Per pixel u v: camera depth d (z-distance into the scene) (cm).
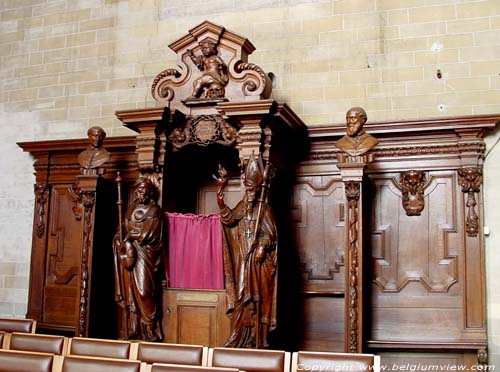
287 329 715
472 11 734
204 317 662
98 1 918
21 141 919
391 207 719
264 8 822
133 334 668
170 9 876
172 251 689
